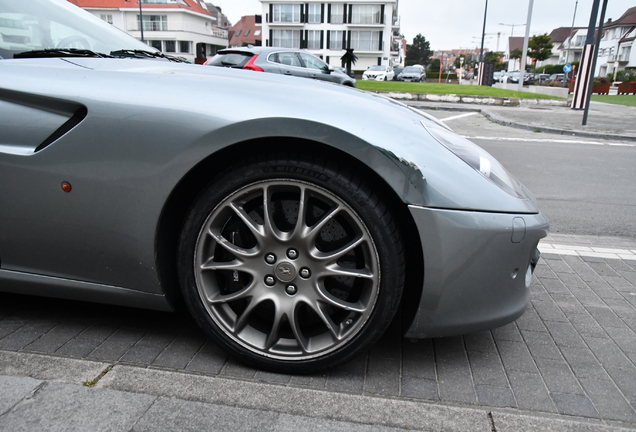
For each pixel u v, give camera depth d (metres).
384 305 1.79
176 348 2.08
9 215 1.94
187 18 71.00
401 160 1.71
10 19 2.32
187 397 1.70
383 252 1.75
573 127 11.92
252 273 1.86
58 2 2.73
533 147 8.90
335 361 1.85
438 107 17.27
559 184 6.01
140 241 1.85
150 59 2.50
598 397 1.86
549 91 28.64
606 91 37.44
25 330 2.17
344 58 25.95
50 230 1.93
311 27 63.16
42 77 1.94
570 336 2.33
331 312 1.92
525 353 2.16
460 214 1.74
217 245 1.90
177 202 1.89
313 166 1.74
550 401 1.83
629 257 3.48
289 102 1.79
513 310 1.94
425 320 1.86
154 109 1.80
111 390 1.69
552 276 3.09
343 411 1.66
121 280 1.95
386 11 61.84
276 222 1.88
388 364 2.02
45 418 1.54
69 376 1.77
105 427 1.52
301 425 1.57
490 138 10.01
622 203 5.19
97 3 70.06
